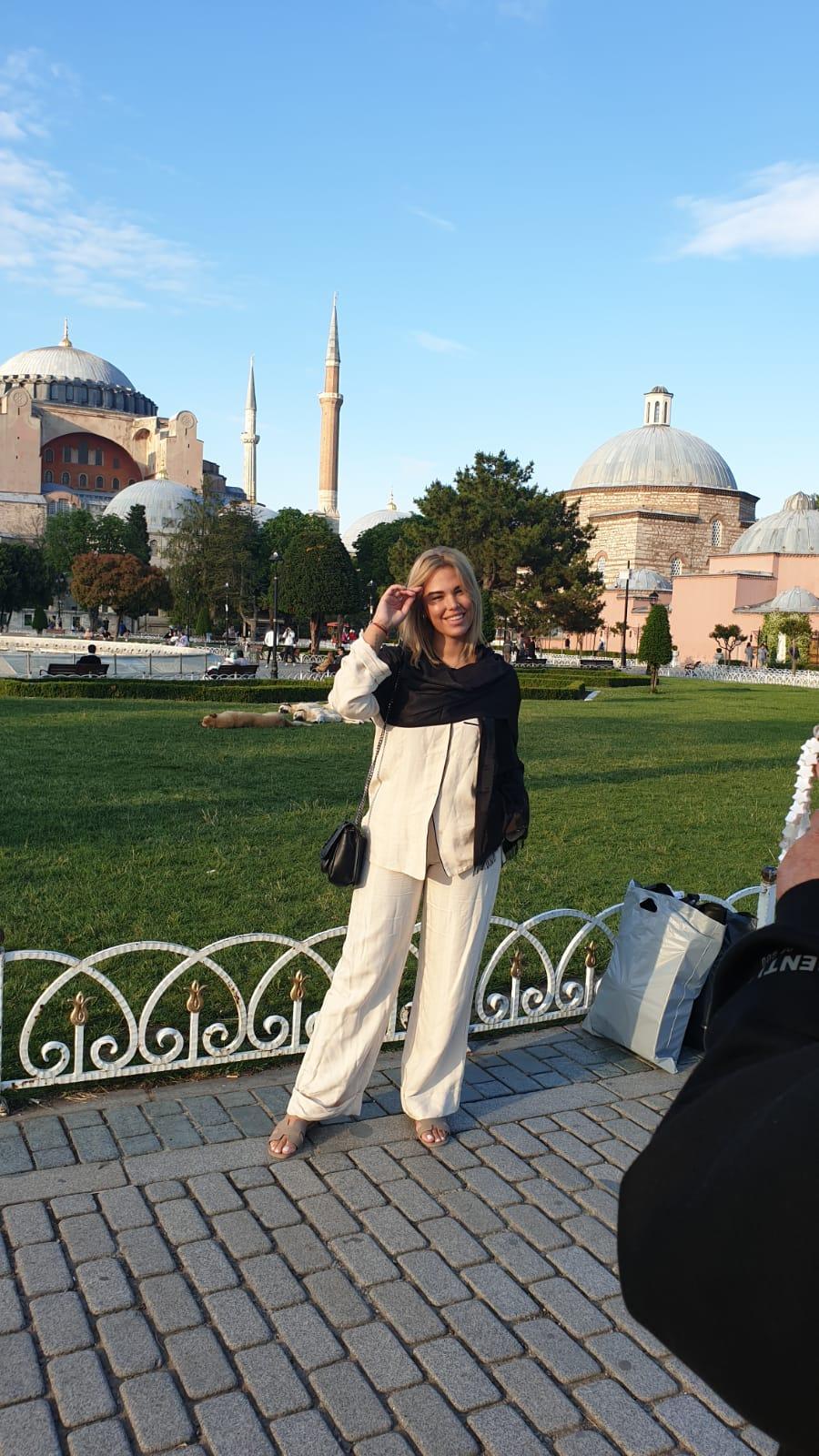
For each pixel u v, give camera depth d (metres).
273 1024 4.92
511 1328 2.92
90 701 23.83
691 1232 0.80
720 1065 0.95
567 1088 4.47
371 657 3.62
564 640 74.19
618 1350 2.84
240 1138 3.89
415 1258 3.21
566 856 8.80
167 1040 4.79
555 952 6.26
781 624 53.94
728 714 25.41
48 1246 3.18
